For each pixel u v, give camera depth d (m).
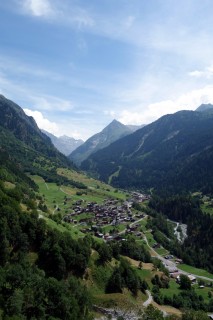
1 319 107.25
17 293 114.94
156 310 151.75
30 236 159.62
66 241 166.38
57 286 129.62
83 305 140.12
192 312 163.62
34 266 146.00
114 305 154.25
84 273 168.50
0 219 149.75
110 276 177.88
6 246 144.00
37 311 119.81
